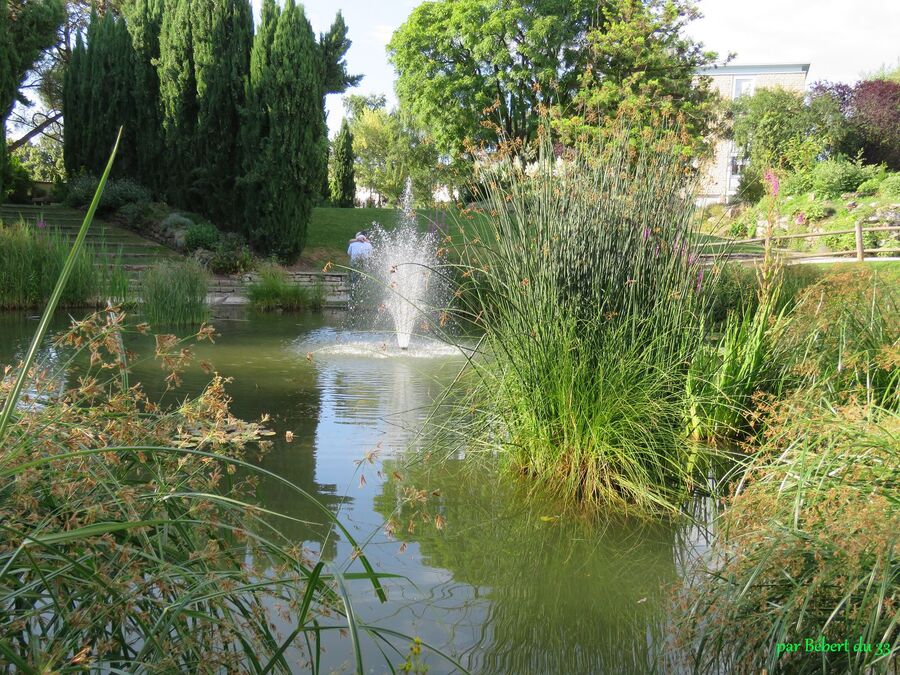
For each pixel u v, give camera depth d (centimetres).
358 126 4153
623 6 1731
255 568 172
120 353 195
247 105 1808
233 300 1483
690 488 356
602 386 356
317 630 167
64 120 2219
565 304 380
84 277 1166
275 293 1395
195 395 527
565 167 410
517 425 391
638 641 214
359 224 2403
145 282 1141
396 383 623
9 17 2100
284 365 712
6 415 124
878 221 1761
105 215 2031
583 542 291
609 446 348
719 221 452
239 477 353
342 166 3831
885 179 2100
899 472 224
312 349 828
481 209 420
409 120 3844
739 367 455
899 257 1325
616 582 254
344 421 480
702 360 436
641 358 385
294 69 1788
